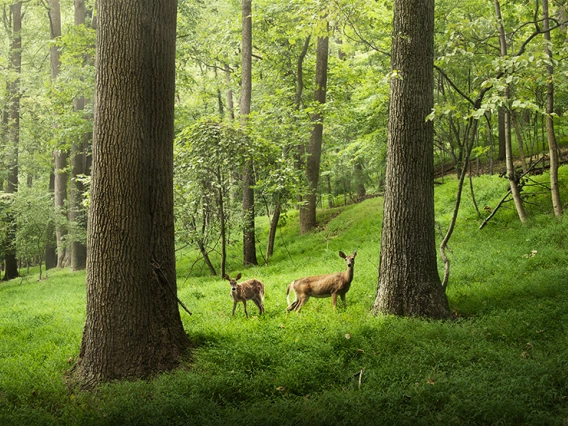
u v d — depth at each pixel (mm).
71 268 24078
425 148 8695
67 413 5398
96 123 6895
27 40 29562
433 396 5164
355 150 25094
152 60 7078
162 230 7145
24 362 7492
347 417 4770
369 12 14984
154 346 6750
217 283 13953
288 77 23312
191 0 22641
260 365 6457
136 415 5090
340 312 9008
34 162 33844
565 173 16094
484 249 12758
